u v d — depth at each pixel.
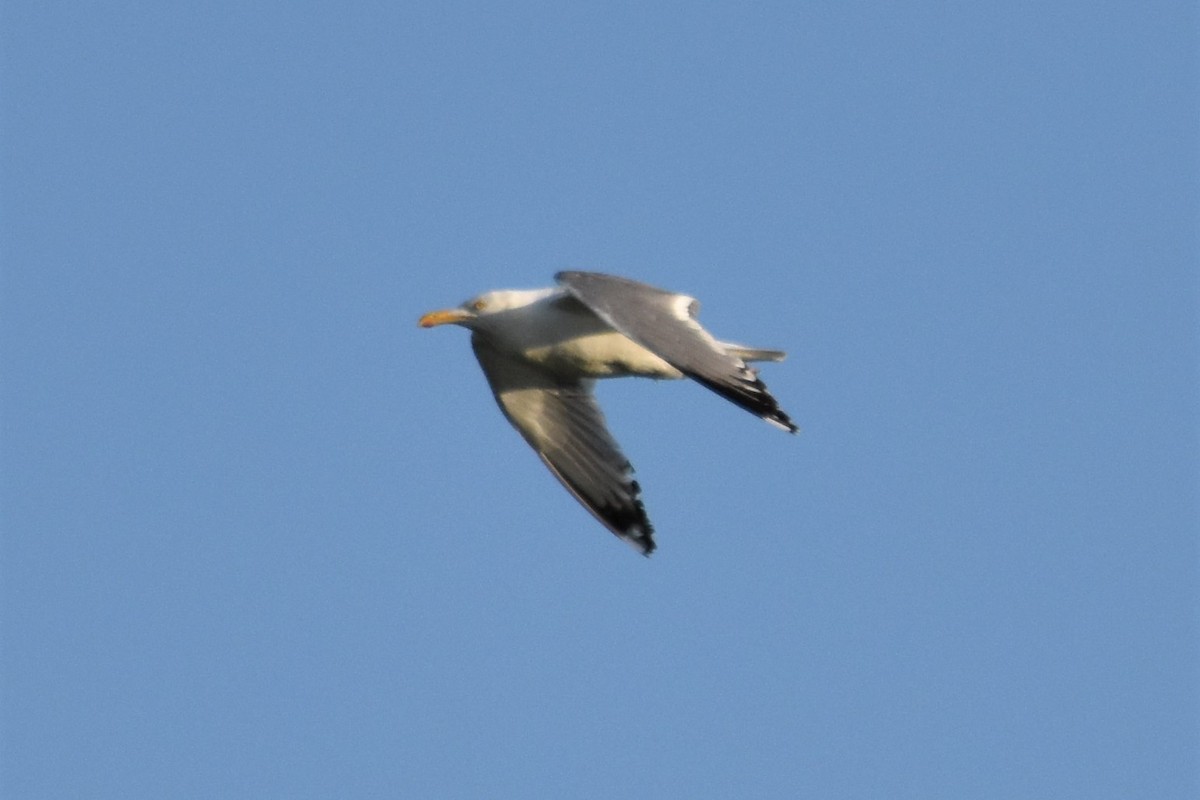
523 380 18.45
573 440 18.58
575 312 17.92
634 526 18.47
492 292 18.17
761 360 17.72
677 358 15.76
